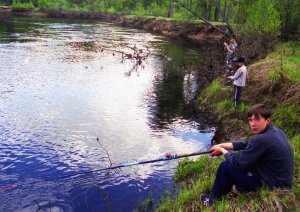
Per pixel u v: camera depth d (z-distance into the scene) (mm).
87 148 8711
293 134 9062
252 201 4969
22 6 73438
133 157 8297
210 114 11922
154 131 10148
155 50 27500
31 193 6551
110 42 31719
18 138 9109
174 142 9359
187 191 6375
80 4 88562
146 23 51625
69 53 24406
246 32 21484
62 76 16953
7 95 13094
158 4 73875
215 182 5395
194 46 30938
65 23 52781
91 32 40531
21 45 27141
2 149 8391
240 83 11086
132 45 30219
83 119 10875
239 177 5059
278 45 18734
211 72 17797
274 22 19953
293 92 10367
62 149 8578
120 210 6129
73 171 7469
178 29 40906
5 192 6543
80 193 6609
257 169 4980
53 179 7094
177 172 7449
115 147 8852
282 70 11398
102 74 17906
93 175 7316
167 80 17016
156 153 8586
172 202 6176
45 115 11055
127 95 14047
